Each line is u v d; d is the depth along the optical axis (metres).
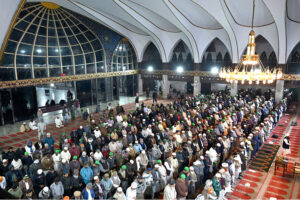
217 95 20.05
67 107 17.58
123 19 18.64
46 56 18.12
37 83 17.67
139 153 9.31
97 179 6.56
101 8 16.56
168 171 7.92
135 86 26.08
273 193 7.94
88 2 15.66
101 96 22.69
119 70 23.97
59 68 19.11
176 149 10.13
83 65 20.70
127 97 25.97
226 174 7.53
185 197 6.79
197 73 21.95
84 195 6.20
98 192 6.50
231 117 13.04
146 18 19.23
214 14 16.08
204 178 8.16
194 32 20.12
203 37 20.83
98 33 20.91
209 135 10.47
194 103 17.23
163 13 16.69
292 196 7.74
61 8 17.42
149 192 7.05
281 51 17.94
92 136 10.19
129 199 6.34
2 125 15.97
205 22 18.88
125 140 10.13
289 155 10.81
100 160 7.95
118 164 8.59
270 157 10.57
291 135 13.24
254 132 10.52
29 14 16.11
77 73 20.34
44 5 16.38
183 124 12.48
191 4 15.70
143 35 23.27
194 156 9.41
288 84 18.88
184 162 8.87
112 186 7.05
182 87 28.48
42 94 22.83
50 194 6.44
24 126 14.48
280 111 15.56
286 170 9.08
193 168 7.74
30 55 17.12
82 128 11.33
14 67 16.25
